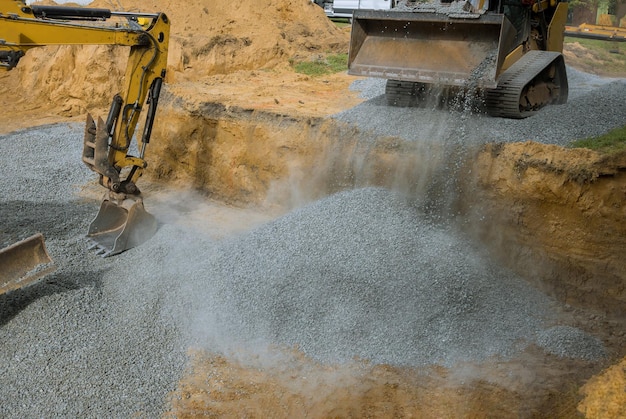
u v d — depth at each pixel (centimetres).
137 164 1080
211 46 1905
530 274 920
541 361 780
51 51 2066
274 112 1223
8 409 695
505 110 1031
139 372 762
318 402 724
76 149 1566
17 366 752
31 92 2045
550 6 1173
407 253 902
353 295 847
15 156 1512
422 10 1012
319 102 1342
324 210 996
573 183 856
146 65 1033
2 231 1100
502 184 931
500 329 826
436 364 774
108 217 1095
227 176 1290
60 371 749
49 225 1137
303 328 824
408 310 832
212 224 1161
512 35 994
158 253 1009
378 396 730
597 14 2602
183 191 1348
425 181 1007
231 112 1280
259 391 743
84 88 1895
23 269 850
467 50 1002
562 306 884
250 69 1908
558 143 911
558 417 688
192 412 710
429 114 1093
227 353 802
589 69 2003
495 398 721
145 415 704
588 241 865
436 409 710
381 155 1060
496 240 949
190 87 1492
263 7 2194
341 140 1123
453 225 980
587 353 789
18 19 885
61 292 878
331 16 2786
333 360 784
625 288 844
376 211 973
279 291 863
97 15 992
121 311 866
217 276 909
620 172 829
